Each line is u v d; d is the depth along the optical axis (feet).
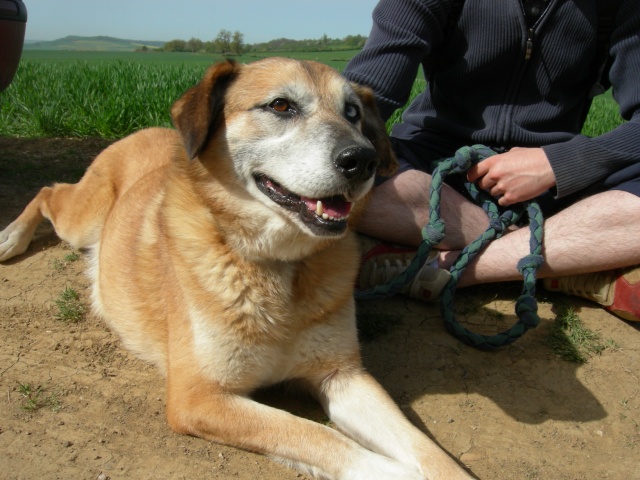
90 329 2.37
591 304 2.61
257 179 1.91
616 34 2.47
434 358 2.24
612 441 1.86
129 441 1.79
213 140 1.96
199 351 1.84
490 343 2.23
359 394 1.91
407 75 2.48
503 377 2.14
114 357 2.22
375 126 2.27
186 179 2.02
